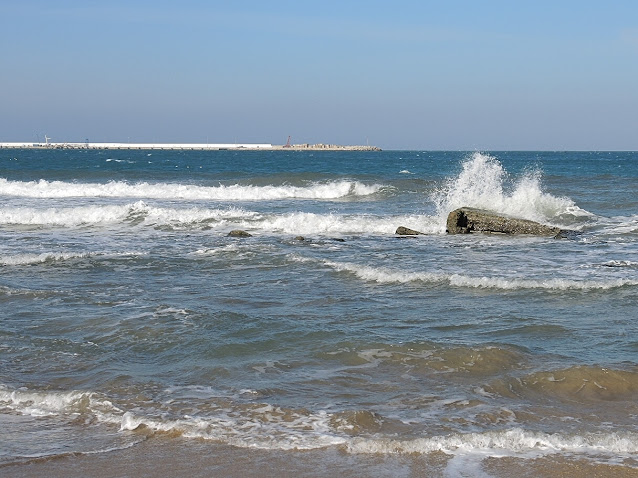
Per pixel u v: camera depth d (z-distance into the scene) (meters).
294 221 21.20
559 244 17.50
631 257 15.30
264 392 6.85
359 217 21.84
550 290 11.44
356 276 12.82
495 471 5.12
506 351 7.98
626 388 6.95
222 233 19.59
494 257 15.37
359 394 6.81
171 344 8.52
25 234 19.31
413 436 5.77
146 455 5.44
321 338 8.64
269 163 72.38
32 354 8.15
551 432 5.87
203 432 5.87
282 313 10.02
